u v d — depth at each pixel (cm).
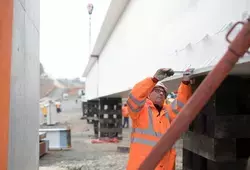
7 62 355
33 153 594
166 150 197
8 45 357
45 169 1055
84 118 4303
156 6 673
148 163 201
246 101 423
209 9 396
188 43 472
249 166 466
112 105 1902
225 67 177
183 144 536
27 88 502
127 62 1034
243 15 305
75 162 1180
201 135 455
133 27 939
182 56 502
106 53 1641
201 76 428
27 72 502
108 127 1889
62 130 1548
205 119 453
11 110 362
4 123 350
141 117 406
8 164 349
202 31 418
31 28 552
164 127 405
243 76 422
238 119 419
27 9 501
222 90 419
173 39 552
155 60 681
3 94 353
